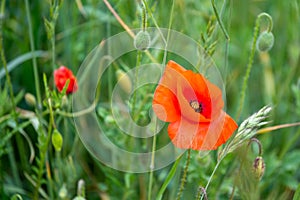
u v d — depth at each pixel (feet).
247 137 3.31
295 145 4.44
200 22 4.01
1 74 4.13
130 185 3.98
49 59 4.39
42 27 4.55
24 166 4.10
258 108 4.45
